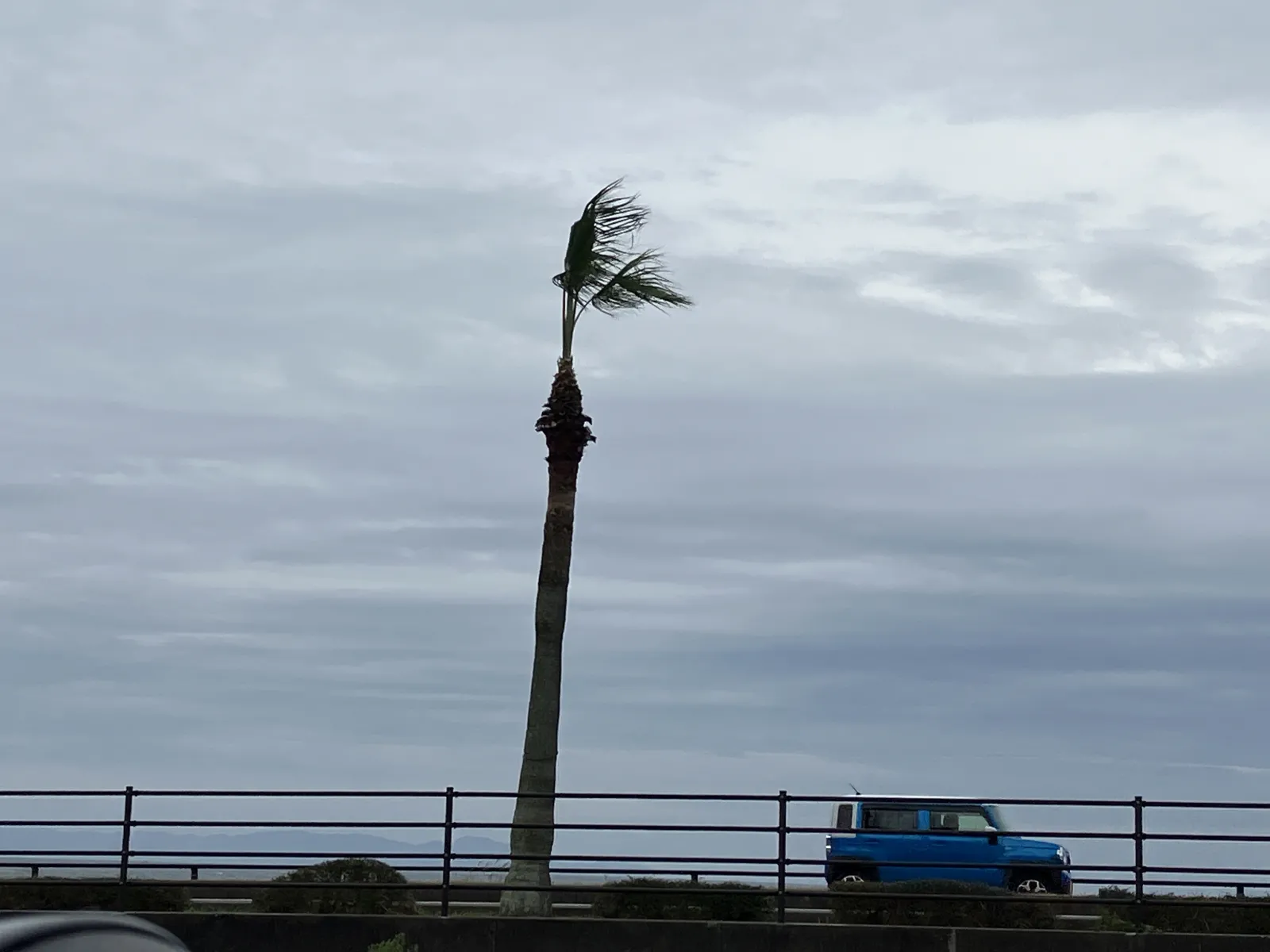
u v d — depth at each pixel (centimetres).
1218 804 1708
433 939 1675
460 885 1734
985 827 2791
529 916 1930
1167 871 1708
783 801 1712
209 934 1691
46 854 1802
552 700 2027
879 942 1644
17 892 1839
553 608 2052
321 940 1681
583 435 2092
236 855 1769
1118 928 1798
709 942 1655
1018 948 1636
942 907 1872
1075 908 2427
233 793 1783
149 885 1817
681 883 1914
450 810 1744
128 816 1797
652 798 1717
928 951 1639
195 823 1795
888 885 1980
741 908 1825
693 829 1725
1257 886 1705
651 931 1661
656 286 2112
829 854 2820
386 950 1567
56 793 1795
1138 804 1716
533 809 1975
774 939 1652
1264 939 1609
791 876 1706
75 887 1856
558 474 2088
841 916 1842
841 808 2844
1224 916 1795
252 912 1778
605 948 1661
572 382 2098
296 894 1884
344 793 1755
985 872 2772
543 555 2070
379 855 1752
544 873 1959
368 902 1866
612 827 1741
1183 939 1623
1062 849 2786
